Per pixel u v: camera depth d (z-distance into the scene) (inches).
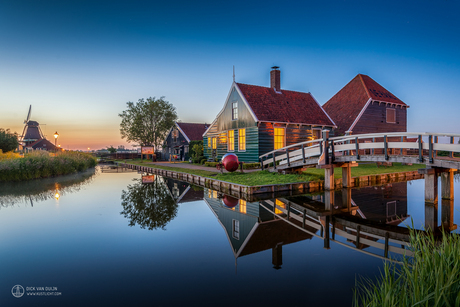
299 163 562.6
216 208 387.2
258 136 751.1
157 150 1850.4
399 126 1079.0
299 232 274.2
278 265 196.1
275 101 840.3
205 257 212.4
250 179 556.7
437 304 95.9
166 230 282.8
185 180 751.7
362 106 983.6
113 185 647.1
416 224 302.2
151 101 1859.0
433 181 390.3
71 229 288.5
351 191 512.4
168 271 187.9
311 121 843.4
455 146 354.9
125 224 306.7
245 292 158.1
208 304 145.9
